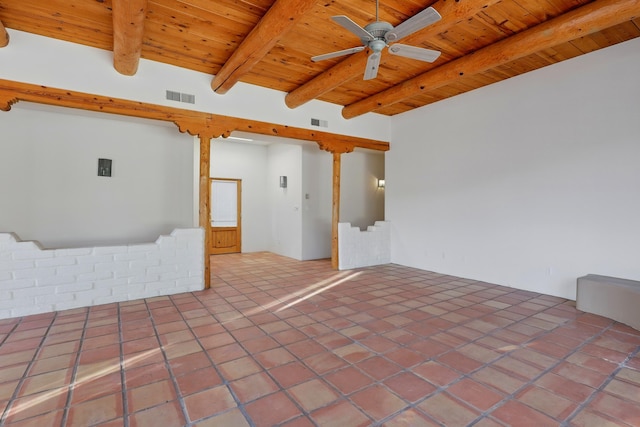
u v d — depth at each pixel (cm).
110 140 490
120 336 304
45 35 375
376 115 656
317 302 411
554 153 434
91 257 393
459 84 503
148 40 384
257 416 192
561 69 425
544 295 440
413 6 310
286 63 441
